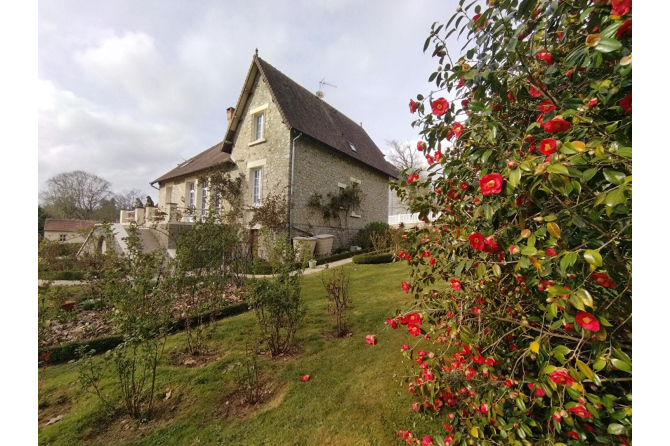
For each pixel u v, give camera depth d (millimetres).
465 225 1456
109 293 2902
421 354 1690
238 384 2658
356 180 14617
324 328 3982
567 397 1166
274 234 10391
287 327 3703
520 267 1120
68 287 7121
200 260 5367
